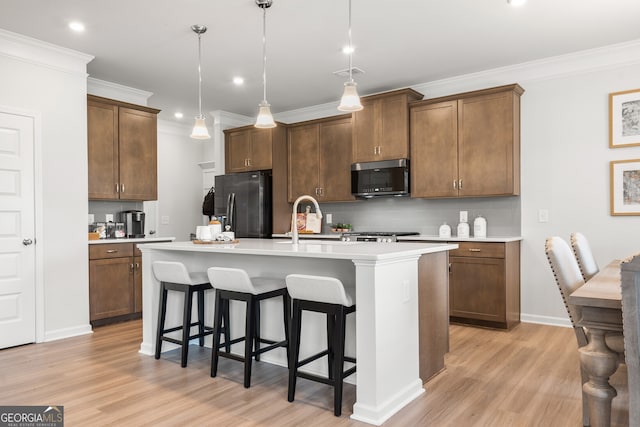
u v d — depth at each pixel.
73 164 3.94
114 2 3.01
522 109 4.29
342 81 4.77
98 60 4.10
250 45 3.78
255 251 2.62
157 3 3.03
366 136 4.92
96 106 4.35
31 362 3.12
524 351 3.30
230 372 2.89
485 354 3.23
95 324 4.19
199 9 3.12
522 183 4.29
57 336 3.77
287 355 2.95
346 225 5.44
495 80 4.43
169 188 6.91
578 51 3.93
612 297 1.50
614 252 3.85
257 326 3.07
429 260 2.77
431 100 4.50
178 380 2.74
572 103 4.04
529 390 2.55
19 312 3.56
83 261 3.99
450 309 4.18
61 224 3.85
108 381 2.73
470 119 4.31
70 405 2.37
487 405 2.36
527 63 4.20
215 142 6.12
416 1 3.01
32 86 3.67
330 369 2.62
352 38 3.63
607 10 3.15
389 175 4.72
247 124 6.43
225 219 5.09
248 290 2.61
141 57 4.04
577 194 4.02
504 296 3.89
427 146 4.55
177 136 7.05
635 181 3.75
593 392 1.59
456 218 4.72
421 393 2.52
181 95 5.28
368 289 2.22
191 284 3.01
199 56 4.00
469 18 3.27
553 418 2.20
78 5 3.05
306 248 2.69
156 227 6.70
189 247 3.00
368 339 2.21
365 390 2.21
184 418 2.21
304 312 2.84
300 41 3.70
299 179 5.68
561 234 4.09
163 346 3.34
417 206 5.00
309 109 5.86
